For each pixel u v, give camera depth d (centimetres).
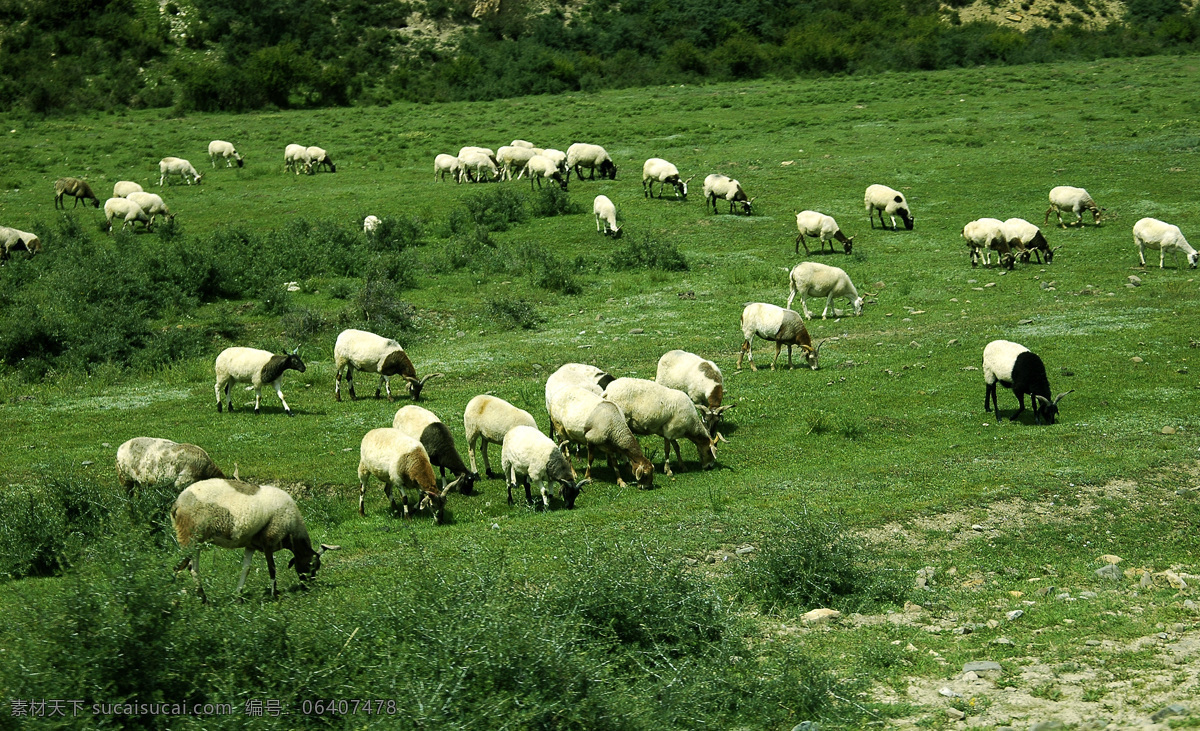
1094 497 1234
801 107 5662
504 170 4203
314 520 1275
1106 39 7588
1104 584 988
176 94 6869
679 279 2820
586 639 793
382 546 1136
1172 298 2320
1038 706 719
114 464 1483
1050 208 3216
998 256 2898
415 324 2422
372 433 1262
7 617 747
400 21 8412
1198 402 1628
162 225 3234
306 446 1566
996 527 1155
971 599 960
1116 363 1855
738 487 1321
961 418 1620
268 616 708
